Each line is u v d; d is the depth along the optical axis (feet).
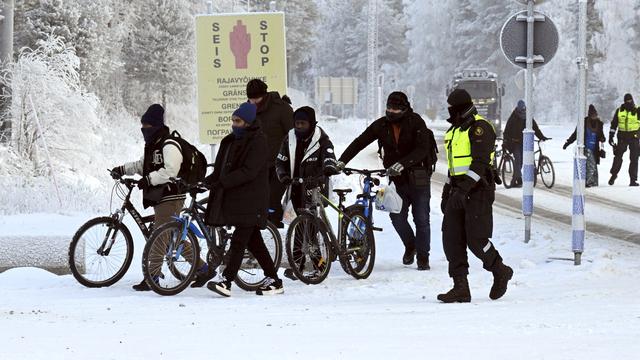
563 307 55.36
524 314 51.98
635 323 46.73
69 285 70.49
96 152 161.89
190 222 67.31
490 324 47.39
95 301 61.52
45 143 140.05
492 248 61.26
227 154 65.36
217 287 64.95
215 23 114.32
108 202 122.83
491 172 60.64
